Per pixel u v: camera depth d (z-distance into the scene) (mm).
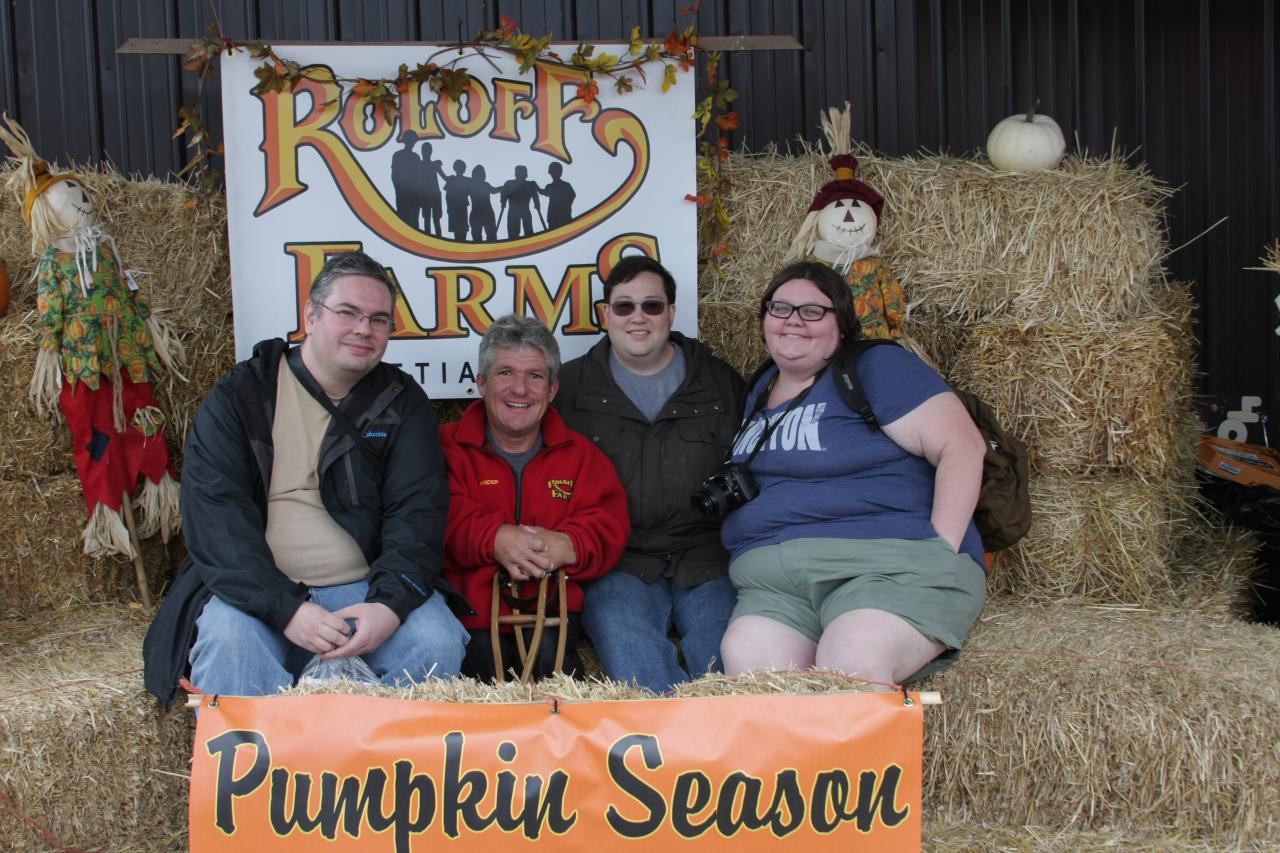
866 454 3295
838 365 3408
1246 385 5379
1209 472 4730
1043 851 2938
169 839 3092
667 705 2480
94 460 3820
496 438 3658
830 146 4738
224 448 3182
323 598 3240
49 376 3750
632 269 3824
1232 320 5363
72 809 2967
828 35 5203
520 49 4227
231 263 4207
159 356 4039
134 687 3100
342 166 4234
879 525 3236
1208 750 2961
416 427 3357
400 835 2455
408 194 4277
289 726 2484
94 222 3881
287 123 4199
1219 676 3068
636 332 3809
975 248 4309
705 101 4367
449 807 2457
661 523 3754
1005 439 3479
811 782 2445
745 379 4375
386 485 3305
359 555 3303
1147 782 3008
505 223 4332
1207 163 5301
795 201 4438
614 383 3881
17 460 3820
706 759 2451
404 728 2473
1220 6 5250
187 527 3143
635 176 4363
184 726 3146
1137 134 5297
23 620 3770
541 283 4363
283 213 4223
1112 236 4211
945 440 3236
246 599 3008
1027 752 3074
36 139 4926
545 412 3689
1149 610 3758
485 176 4309
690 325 4371
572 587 3508
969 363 4176
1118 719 3021
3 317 3920
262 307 4234
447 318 4336
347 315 3170
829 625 3066
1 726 2885
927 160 4465
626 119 4352
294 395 3293
